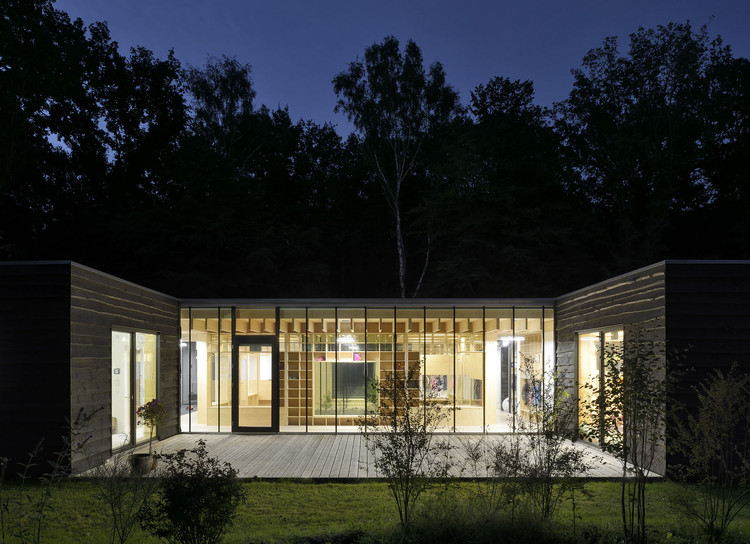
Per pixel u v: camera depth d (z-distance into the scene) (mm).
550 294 27656
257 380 17328
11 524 6676
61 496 8578
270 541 6156
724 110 29922
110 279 11727
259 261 28312
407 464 6906
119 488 6418
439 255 31516
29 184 30734
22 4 26047
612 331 12023
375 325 17641
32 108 26594
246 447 13039
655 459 9820
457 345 17234
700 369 9570
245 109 31891
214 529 5320
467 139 28672
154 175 34375
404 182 33469
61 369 10023
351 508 7992
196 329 16656
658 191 29500
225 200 28938
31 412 9945
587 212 31500
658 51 30734
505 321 16031
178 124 35125
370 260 35750
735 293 9734
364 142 29531
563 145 33469
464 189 29031
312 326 17703
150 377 14102
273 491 9031
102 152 34375
